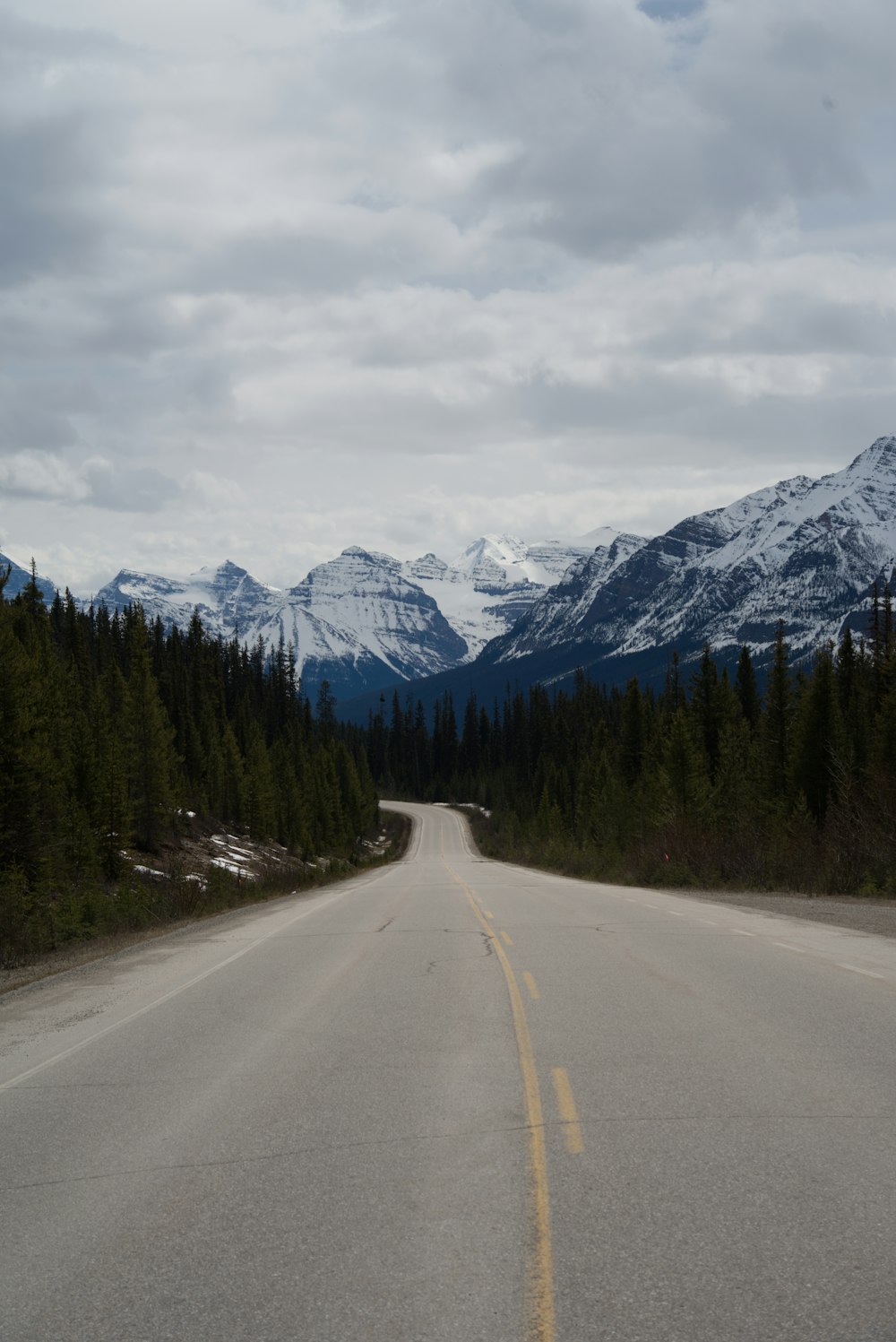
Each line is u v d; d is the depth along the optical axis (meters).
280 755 85.50
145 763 46.03
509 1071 7.77
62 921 20.83
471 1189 5.39
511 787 146.25
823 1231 4.71
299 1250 4.71
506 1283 4.31
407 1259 4.57
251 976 13.30
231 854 53.41
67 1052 9.05
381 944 16.47
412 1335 3.92
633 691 81.44
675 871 32.50
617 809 56.25
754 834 33.75
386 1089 7.40
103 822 36.41
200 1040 9.34
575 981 11.87
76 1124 6.83
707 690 73.00
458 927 18.83
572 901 25.03
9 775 27.64
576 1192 5.27
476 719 188.12
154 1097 7.43
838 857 26.86
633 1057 8.07
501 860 75.62
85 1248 4.83
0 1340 3.97
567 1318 4.00
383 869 60.16
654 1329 3.90
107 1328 4.05
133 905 24.02
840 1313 3.97
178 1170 5.86
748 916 19.44
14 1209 5.36
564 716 149.88
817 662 51.84
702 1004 10.16
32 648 41.69
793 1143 5.93
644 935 16.38
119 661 85.19
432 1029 9.42
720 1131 6.17
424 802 184.38
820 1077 7.33
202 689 89.44
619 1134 6.19
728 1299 4.11
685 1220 4.88
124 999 11.94
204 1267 4.57
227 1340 3.93
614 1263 4.45
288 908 26.39
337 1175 5.66
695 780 51.19
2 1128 6.82
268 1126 6.62
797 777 50.25
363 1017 10.10
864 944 14.46
